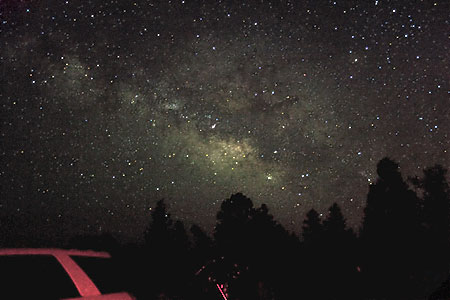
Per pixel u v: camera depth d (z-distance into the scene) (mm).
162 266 3330
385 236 9984
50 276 2648
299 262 10016
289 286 9320
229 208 9281
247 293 7898
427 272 9391
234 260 7930
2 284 2461
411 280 9422
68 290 2580
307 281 9812
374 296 9539
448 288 1288
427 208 9820
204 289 3512
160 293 3061
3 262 2682
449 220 9656
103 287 2762
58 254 2965
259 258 8852
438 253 9492
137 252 3422
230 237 8906
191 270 3562
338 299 9773
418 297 8883
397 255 9797
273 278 8961
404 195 9969
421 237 9750
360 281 10000
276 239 9461
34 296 2436
